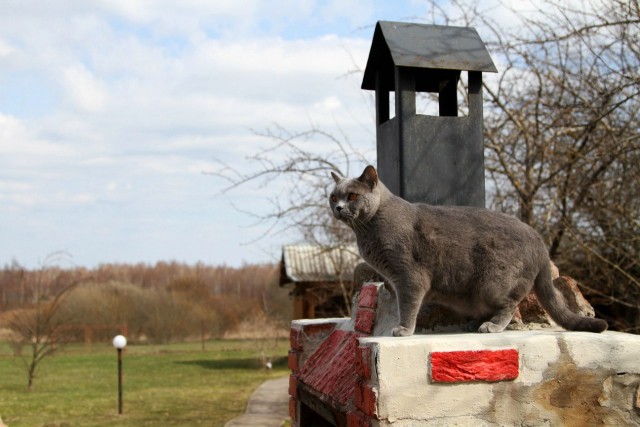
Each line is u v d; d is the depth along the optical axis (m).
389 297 3.59
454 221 3.23
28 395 15.51
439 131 3.98
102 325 31.42
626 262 8.37
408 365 2.77
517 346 2.88
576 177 7.90
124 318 32.69
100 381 18.20
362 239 3.32
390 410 2.73
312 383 3.93
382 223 3.25
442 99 4.44
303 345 4.47
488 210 3.34
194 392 15.82
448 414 2.79
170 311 33.34
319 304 17.53
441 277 3.20
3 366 22.25
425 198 3.93
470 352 2.82
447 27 4.19
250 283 47.62
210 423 11.61
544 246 3.31
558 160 7.86
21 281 26.38
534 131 8.03
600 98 7.67
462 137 4.02
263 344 25.30
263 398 14.42
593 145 7.70
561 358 2.92
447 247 3.17
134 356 26.25
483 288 3.16
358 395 2.95
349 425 3.09
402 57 3.87
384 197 3.32
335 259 12.44
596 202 8.20
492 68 3.96
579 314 3.53
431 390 2.78
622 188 8.10
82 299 32.03
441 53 3.96
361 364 2.93
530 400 2.88
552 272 3.67
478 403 2.83
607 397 2.95
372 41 4.22
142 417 12.34
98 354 27.25
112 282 35.44
